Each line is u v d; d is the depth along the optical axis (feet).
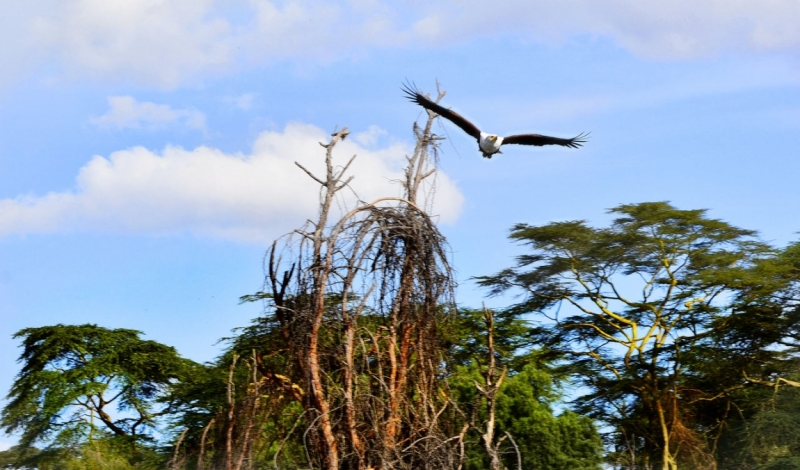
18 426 111.45
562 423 66.03
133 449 106.93
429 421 37.93
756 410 87.30
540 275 93.97
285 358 41.32
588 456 65.62
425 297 38.86
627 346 90.84
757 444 84.28
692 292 91.15
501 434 64.23
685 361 90.43
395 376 38.17
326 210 37.96
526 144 39.29
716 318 92.12
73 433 107.55
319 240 37.50
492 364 40.37
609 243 91.40
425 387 38.40
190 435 85.30
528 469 63.72
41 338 116.57
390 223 38.65
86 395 111.04
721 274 86.48
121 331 119.14
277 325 41.70
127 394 115.44
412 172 41.75
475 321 85.05
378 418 37.19
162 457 89.04
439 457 36.99
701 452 85.20
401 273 39.01
